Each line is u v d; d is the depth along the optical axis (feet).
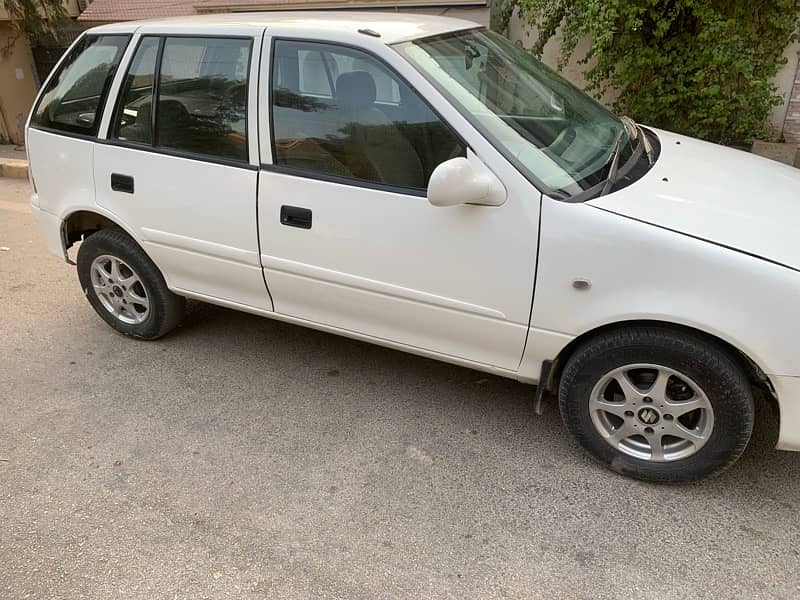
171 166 10.84
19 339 13.44
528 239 8.25
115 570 7.92
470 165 8.13
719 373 7.77
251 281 10.87
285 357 12.49
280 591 7.55
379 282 9.52
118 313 13.20
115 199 11.68
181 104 10.69
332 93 9.41
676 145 10.83
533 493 8.89
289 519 8.60
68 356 12.77
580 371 8.63
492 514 8.56
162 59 10.85
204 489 9.18
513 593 7.43
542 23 21.72
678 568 7.65
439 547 8.08
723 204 8.32
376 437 10.14
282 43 9.76
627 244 7.76
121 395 11.46
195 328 13.66
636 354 8.16
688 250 7.53
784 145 19.42
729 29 19.06
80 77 11.94
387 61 9.00
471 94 9.02
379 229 9.19
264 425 10.52
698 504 8.57
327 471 9.45
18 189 24.91
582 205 8.04
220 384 11.69
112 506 8.93
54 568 7.98
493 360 9.36
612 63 20.66
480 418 10.50
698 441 8.36
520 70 10.57
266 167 10.01
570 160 8.83
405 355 12.42
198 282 11.63
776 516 8.32
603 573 7.63
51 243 13.10
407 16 11.02
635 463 8.84
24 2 34.12
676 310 7.64
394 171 9.07
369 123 9.18
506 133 8.68
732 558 7.75
